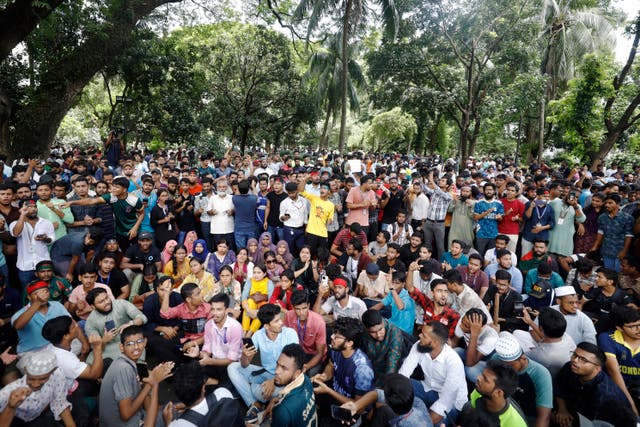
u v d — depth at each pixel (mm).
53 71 12664
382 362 3807
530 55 17844
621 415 3004
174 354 4293
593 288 4789
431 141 31359
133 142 27312
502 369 2652
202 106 21047
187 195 7500
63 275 5211
